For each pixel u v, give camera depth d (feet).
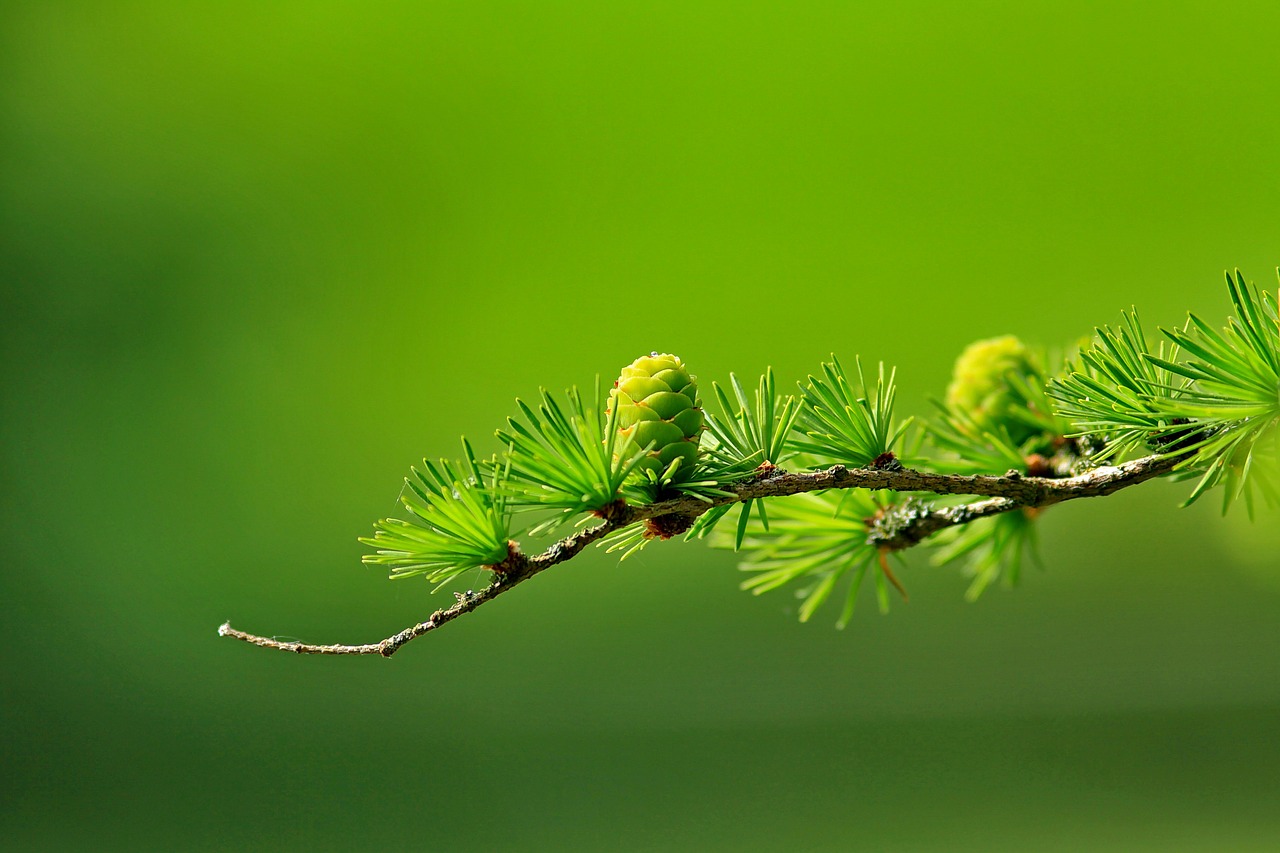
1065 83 27.40
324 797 19.57
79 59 24.27
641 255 27.63
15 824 19.03
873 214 27.84
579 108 27.32
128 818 19.42
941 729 18.63
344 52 26.16
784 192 27.94
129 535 22.56
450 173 26.78
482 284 26.71
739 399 5.99
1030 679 19.38
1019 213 27.48
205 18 25.25
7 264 23.13
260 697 20.90
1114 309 26.76
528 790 18.99
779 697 20.04
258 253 25.12
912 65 27.81
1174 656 19.07
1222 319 20.30
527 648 20.77
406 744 20.08
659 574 20.99
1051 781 16.80
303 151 25.76
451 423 25.41
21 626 21.38
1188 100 26.66
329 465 24.23
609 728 20.15
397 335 25.89
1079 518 19.11
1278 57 26.00
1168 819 15.15
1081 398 6.00
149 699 21.07
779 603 20.45
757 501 5.96
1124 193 27.07
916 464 6.12
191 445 23.57
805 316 27.73
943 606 19.97
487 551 5.89
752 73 27.89
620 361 27.14
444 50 26.76
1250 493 6.04
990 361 6.17
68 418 22.85
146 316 23.89
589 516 5.94
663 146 27.84
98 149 24.16
